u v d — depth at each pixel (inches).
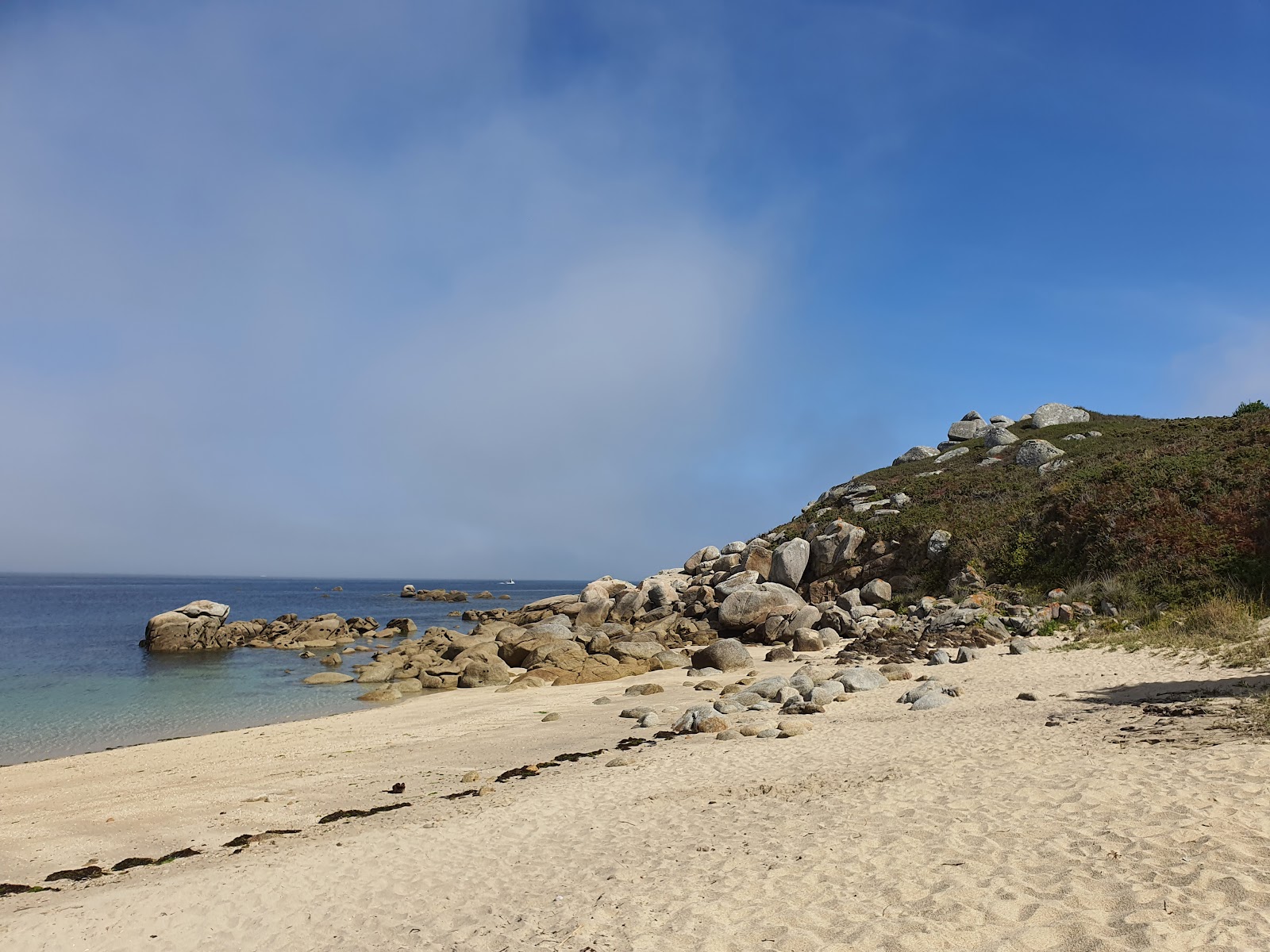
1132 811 280.5
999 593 1148.5
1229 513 979.3
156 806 530.0
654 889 276.8
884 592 1302.9
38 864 423.8
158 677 1262.3
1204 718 426.3
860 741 502.9
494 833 382.6
